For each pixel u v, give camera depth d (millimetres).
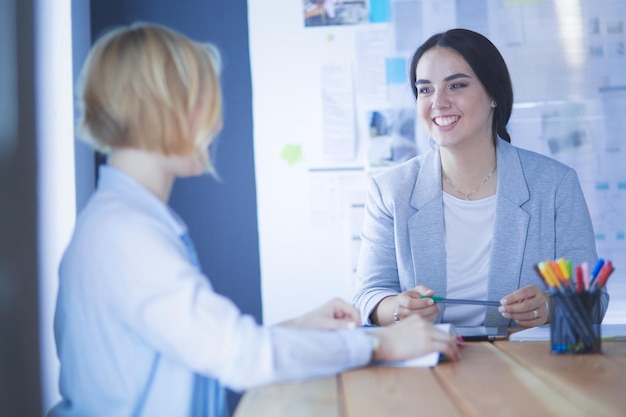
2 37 2035
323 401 1078
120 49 1187
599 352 1396
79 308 1132
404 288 2137
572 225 2104
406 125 3084
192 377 1152
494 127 2227
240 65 3111
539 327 1670
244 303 3096
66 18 2697
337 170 3094
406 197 2182
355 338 1231
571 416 930
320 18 3104
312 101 3105
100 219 1138
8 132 2047
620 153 3055
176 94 1174
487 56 2127
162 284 1082
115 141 1200
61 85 2617
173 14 3105
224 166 3102
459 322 2076
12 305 2025
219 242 3096
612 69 3059
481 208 2135
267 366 1095
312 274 3088
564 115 3062
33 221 2227
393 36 3092
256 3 3109
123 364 1123
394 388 1120
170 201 3094
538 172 2141
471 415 951
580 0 3061
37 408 2199
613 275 3047
